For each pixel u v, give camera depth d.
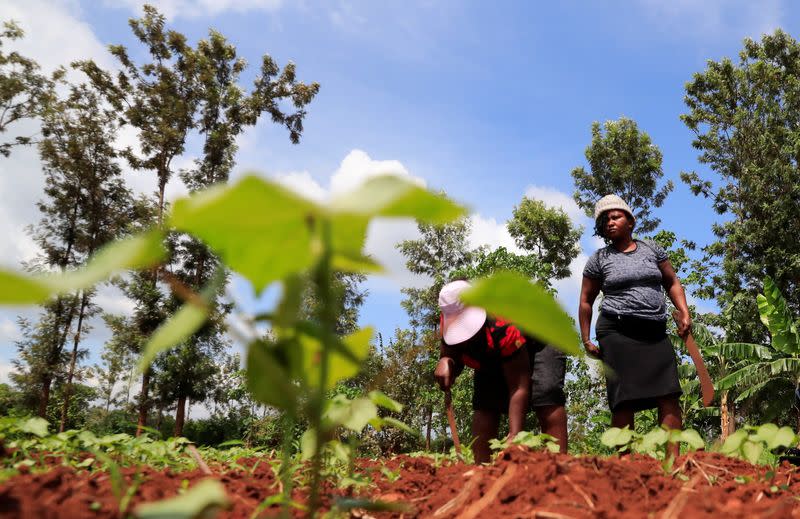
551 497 1.40
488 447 3.23
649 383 3.58
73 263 24.27
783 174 24.67
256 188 0.35
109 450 2.15
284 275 0.50
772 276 24.03
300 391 0.55
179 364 23.05
